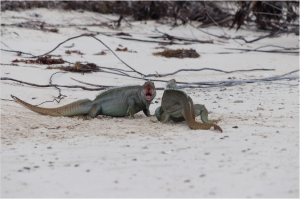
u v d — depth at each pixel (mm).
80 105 14383
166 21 56594
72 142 10789
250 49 39969
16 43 33625
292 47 41875
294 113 14594
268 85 22906
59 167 8609
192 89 21891
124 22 53781
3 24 39688
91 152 9750
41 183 7621
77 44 35938
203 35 48344
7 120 12961
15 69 23922
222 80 25078
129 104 14555
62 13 51875
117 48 34656
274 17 48094
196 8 55719
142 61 30578
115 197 6840
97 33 41906
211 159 8828
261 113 14836
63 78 23031
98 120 14023
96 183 7551
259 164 8305
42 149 10086
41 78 22438
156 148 9969
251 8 43031
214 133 11523
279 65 31016
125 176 7902
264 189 6945
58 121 13562
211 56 34250
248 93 20234
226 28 53781
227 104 17266
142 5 56969
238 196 6699
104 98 14633
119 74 24938
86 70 25406
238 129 11922
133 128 12648
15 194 7094
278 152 9148
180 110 13047
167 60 31594
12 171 8359
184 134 11570
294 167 8016
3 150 9977
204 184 7297
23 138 11219
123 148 10062
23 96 17859
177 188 7156
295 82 23875
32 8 51125
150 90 14391
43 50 32281
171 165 8508
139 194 6938
